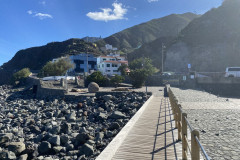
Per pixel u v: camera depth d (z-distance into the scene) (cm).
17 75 6588
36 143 1174
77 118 1838
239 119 1205
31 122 1730
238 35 8800
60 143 1119
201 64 9044
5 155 931
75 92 3391
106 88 4009
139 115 1251
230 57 8569
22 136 1371
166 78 4606
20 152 986
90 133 1238
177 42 10206
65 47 14725
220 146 741
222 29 9594
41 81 4106
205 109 1584
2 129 1614
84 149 934
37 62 15250
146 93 2588
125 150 677
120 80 4450
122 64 7556
